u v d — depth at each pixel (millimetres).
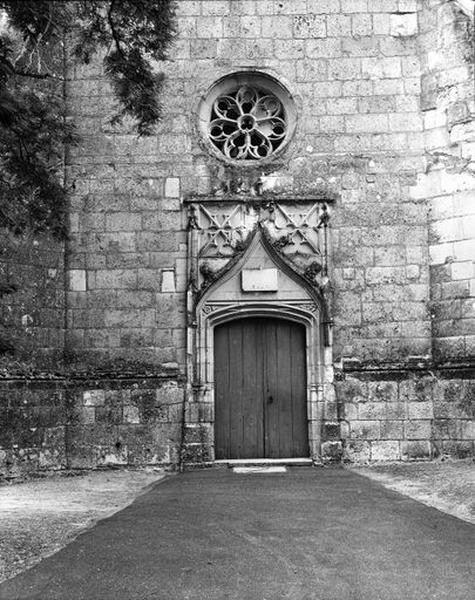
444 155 13859
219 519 8461
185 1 14664
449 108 13867
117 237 14133
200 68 14516
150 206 14203
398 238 14008
